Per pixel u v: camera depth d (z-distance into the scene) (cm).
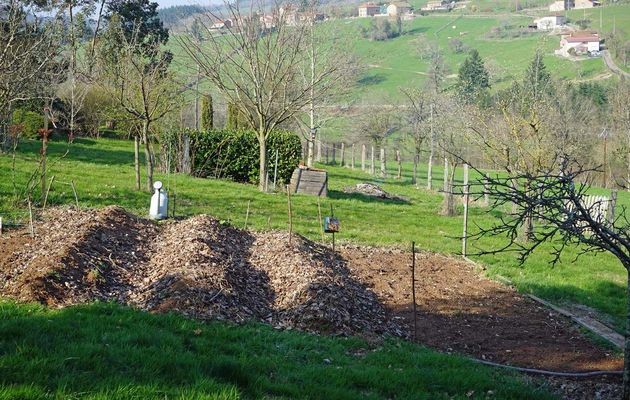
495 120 2339
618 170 3900
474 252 1661
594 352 991
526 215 759
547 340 1035
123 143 3438
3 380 574
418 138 4144
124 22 4884
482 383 790
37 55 1836
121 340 717
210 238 1245
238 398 618
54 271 921
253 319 930
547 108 2297
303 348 844
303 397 659
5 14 1977
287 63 2486
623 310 1246
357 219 1970
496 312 1165
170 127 2470
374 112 4225
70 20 3784
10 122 2264
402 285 1268
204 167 2564
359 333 952
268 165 2580
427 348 938
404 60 7219
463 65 5284
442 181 3666
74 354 650
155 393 593
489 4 10200
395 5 9556
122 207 1482
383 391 735
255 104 2252
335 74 2866
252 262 1203
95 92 3497
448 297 1227
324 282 1062
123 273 1031
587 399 805
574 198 712
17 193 1555
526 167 1894
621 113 3944
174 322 834
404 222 2030
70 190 1708
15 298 843
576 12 8975
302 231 1634
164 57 2394
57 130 3309
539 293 1312
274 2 2328
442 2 10188
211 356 724
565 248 1847
